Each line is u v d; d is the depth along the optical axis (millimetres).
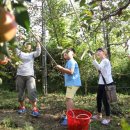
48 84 10391
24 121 6738
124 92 10156
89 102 8773
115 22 3164
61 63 9883
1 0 859
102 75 6316
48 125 6645
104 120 6547
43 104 8367
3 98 8875
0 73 1788
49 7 8391
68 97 6230
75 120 5711
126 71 10125
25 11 852
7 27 720
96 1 1924
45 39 9188
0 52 859
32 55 6770
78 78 6219
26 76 6785
